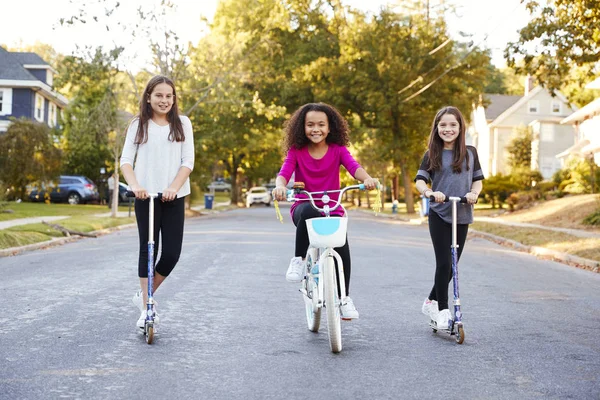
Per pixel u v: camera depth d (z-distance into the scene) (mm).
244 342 5957
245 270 11273
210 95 34031
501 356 5535
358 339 6152
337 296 5578
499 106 62812
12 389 4414
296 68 39375
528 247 16984
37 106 43844
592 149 33688
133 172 5867
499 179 39469
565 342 6113
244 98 39344
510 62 18094
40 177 33094
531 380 4812
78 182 41125
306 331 6477
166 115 6070
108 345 5727
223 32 38625
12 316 7000
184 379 4723
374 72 38250
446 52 36844
